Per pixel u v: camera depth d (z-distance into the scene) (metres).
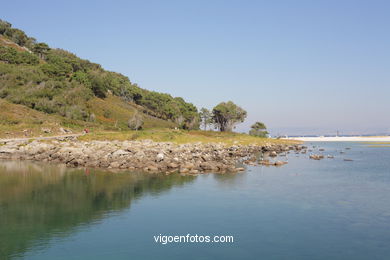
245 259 17.28
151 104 199.75
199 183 37.88
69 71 186.88
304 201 29.16
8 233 21.36
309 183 37.78
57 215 25.28
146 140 85.12
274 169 49.84
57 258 17.47
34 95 126.31
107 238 20.34
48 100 125.44
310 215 24.89
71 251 18.38
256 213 25.50
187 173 45.75
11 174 45.62
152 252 18.20
